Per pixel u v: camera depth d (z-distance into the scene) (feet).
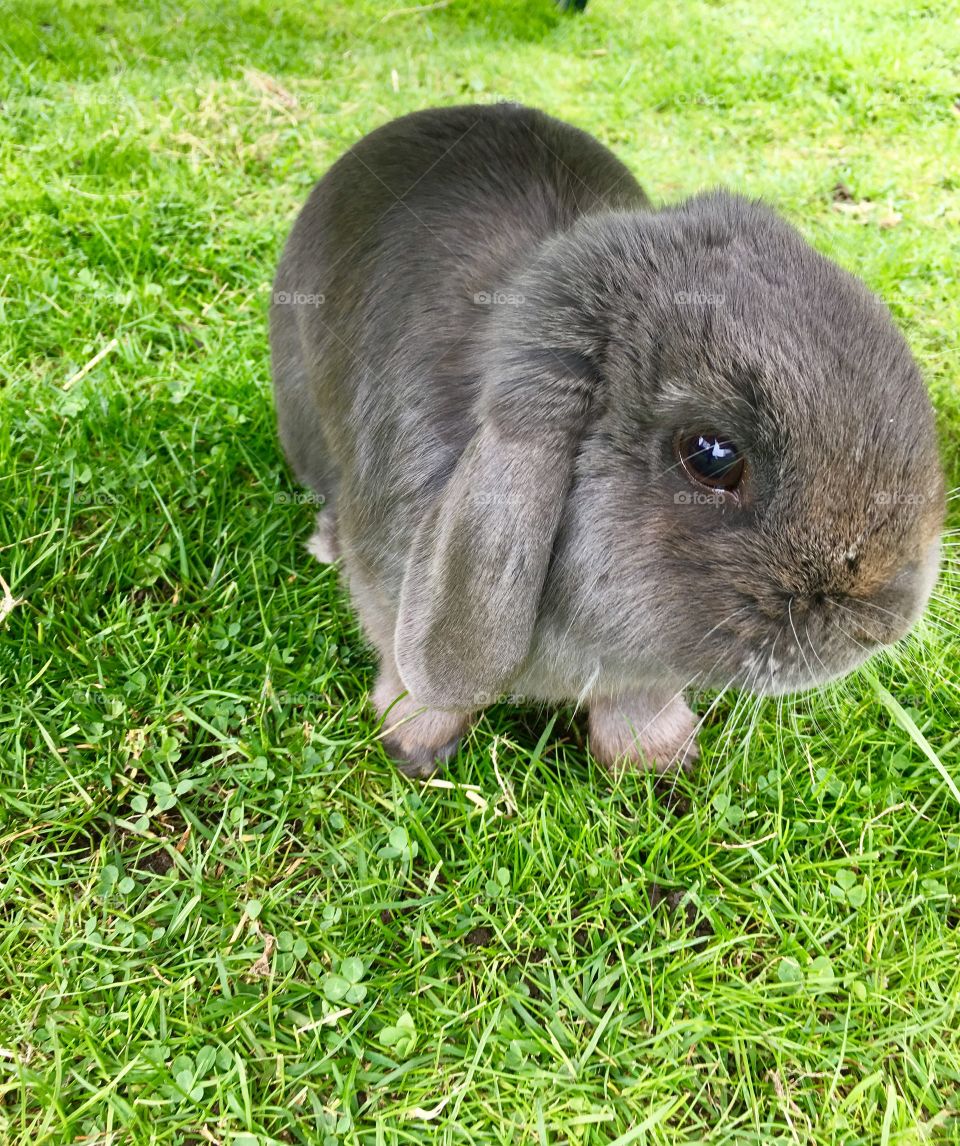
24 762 1.09
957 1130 0.89
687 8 3.08
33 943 0.97
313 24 2.74
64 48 2.41
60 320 1.65
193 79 2.34
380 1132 0.85
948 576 1.12
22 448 1.44
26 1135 0.84
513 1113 0.88
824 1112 0.90
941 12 3.04
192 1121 0.86
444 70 2.56
